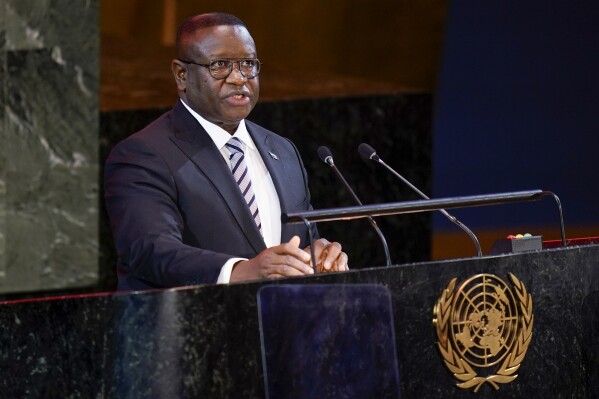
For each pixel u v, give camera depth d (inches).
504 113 875.4
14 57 604.1
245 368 317.7
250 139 433.4
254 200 421.1
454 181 861.8
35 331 321.1
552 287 363.3
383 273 335.0
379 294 334.3
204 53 416.5
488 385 350.6
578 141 891.4
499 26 873.5
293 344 322.3
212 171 411.5
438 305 342.0
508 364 353.1
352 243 790.5
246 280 330.3
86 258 631.2
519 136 878.4
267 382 319.3
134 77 701.3
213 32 417.7
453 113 861.8
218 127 424.2
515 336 354.9
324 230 783.1
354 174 788.0
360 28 794.8
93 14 623.5
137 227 394.6
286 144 442.9
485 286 350.3
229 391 315.9
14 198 608.4
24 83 607.5
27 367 321.7
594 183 890.7
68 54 617.6
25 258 613.9
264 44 764.0
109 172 414.6
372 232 795.4
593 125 893.2
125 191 404.8
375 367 332.5
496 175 874.1
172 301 314.3
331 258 378.3
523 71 879.1
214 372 315.3
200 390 314.7
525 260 358.3
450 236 844.6
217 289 316.2
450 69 860.0
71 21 617.6
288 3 768.3
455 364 344.5
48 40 611.8
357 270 332.2
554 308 363.3
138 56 703.7
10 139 606.2
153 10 708.7
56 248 622.2
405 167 805.2
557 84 886.4
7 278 609.6
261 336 319.3
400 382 336.2
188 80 420.5
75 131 622.2
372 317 332.8
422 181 810.8
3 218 606.2
